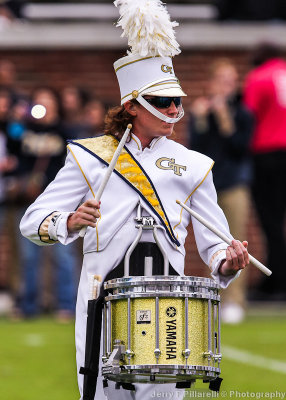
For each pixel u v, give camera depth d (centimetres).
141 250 1230
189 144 2619
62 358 2123
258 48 2844
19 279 2758
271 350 2222
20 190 2636
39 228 1234
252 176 2842
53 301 2838
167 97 1232
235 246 1216
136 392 1238
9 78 2733
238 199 2597
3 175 2645
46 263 2831
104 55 3234
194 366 1147
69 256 2639
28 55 3225
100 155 1247
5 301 3009
